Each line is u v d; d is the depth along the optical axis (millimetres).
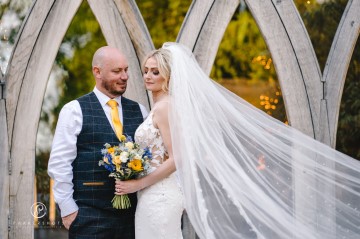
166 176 3293
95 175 3309
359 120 4148
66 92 4098
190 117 3223
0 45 3926
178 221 3328
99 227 3299
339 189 3492
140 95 3883
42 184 4164
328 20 4160
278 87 4156
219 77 4195
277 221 3299
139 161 3186
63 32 3826
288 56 3932
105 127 3367
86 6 4012
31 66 3801
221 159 3250
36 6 3807
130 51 3883
